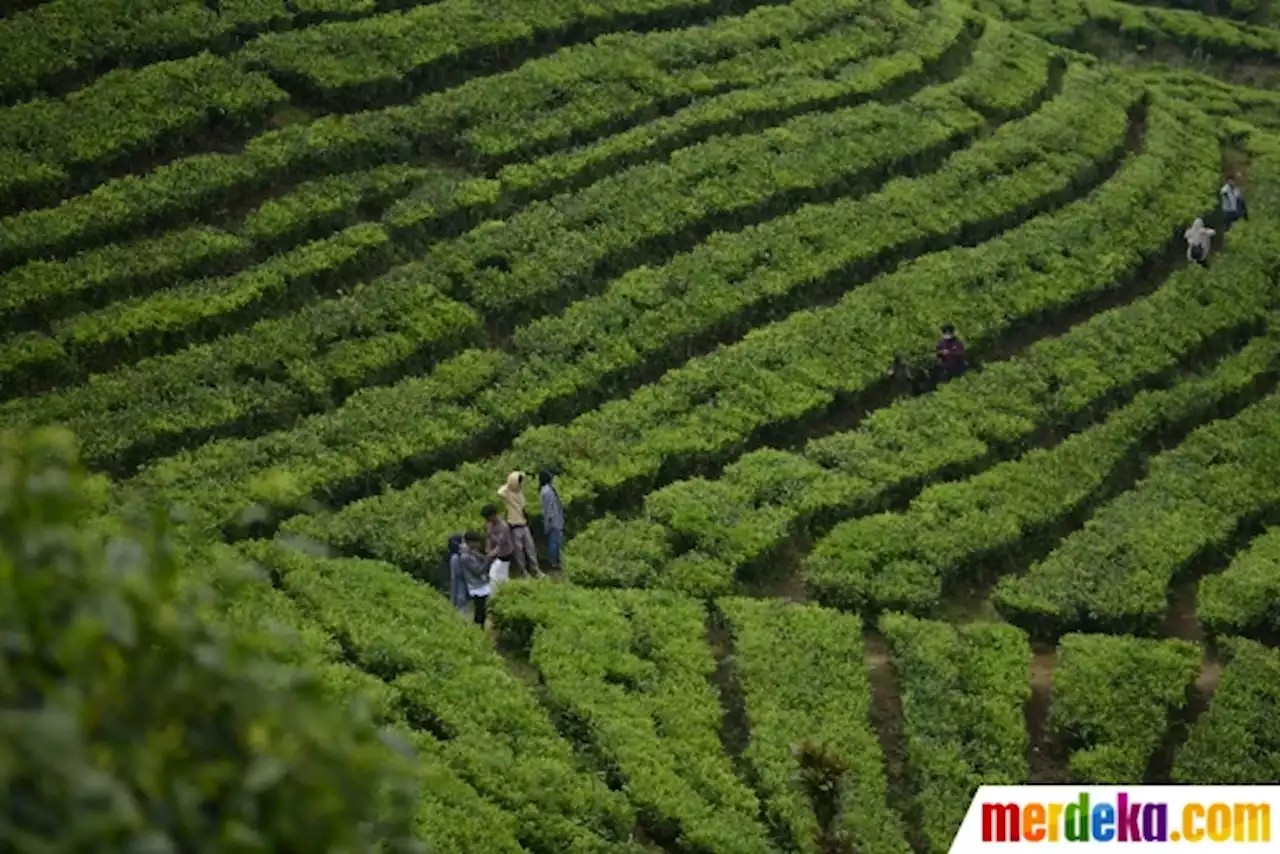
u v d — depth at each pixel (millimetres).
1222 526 30906
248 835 6539
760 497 29734
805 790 21109
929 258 37656
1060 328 37562
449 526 27516
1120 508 31156
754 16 45562
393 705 22594
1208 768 24797
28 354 28938
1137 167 43625
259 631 8570
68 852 5852
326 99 38031
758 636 26062
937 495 30406
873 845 22281
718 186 38031
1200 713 26453
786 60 44062
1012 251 38531
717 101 41156
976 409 33062
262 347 30516
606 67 41219
